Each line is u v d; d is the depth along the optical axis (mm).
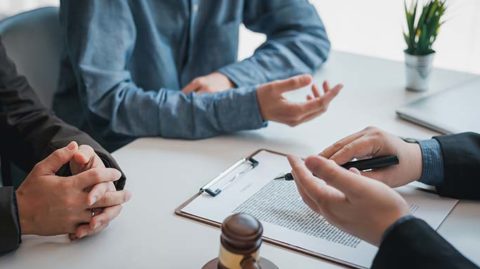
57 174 861
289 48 1378
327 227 777
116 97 1139
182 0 1325
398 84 1303
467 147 886
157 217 812
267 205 829
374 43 1958
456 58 1808
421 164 866
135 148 1037
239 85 1267
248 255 616
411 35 1233
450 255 605
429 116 1098
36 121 1029
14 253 747
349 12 1964
